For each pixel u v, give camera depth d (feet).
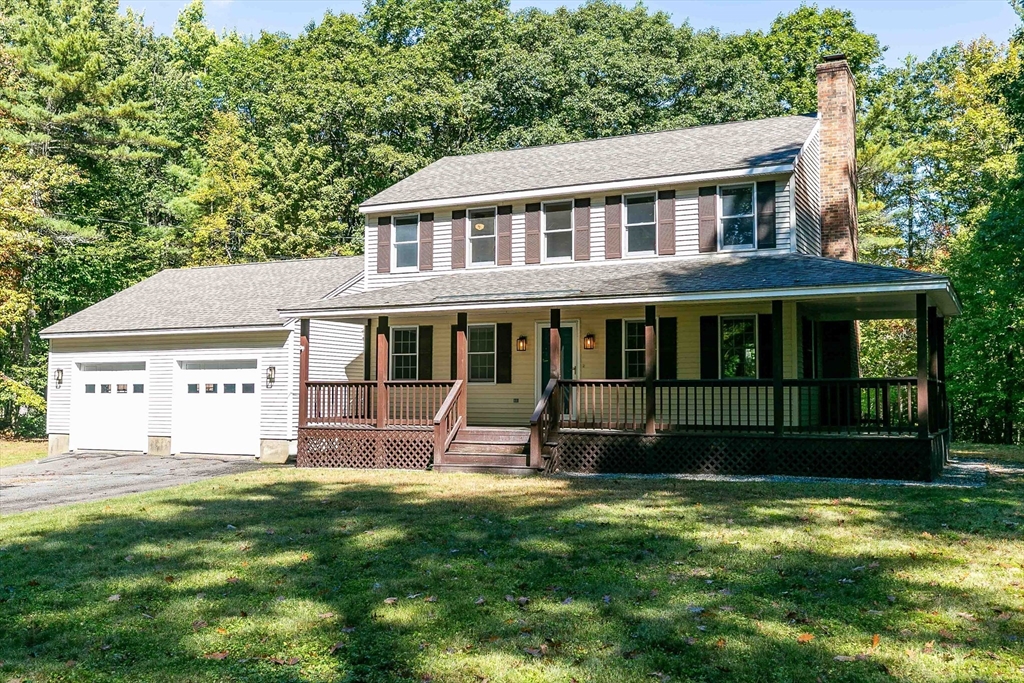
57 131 100.37
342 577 23.03
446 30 119.34
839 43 124.57
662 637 17.62
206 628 18.69
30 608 20.35
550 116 107.76
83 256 94.22
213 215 111.14
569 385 53.16
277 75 127.44
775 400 46.29
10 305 78.23
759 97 107.96
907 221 125.49
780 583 21.66
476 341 61.98
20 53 99.19
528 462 50.11
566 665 16.19
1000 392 79.56
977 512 31.86
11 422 94.63
